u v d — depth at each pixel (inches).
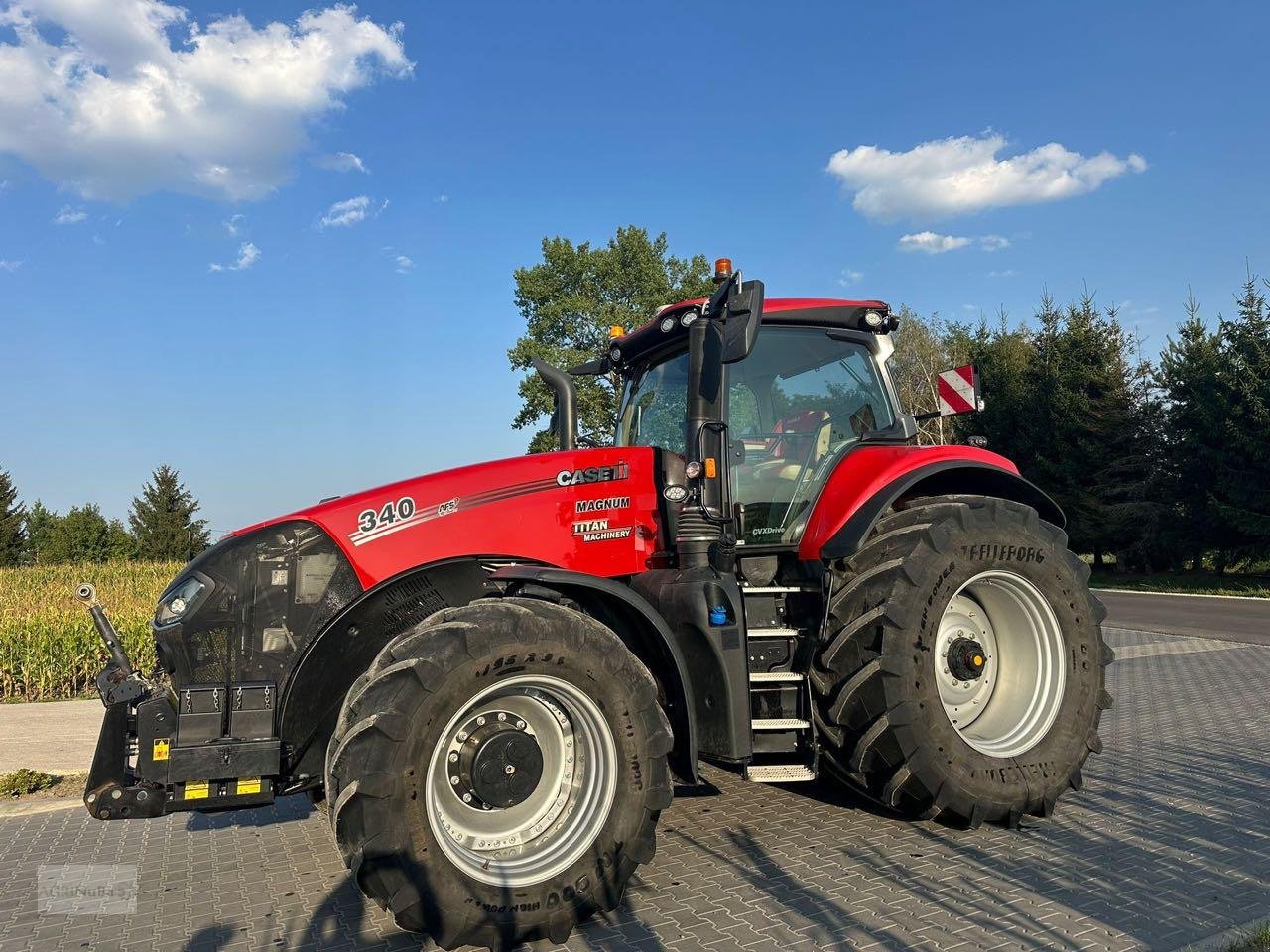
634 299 1379.2
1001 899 128.8
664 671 146.8
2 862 163.5
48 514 2281.0
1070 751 165.2
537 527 151.9
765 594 169.2
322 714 140.9
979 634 177.3
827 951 114.3
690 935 120.6
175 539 2044.8
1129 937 115.6
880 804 167.5
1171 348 888.3
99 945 125.5
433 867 115.7
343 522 142.9
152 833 179.8
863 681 152.1
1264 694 287.3
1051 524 178.9
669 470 161.0
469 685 120.5
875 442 186.2
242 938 126.6
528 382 1322.6
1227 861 141.7
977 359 1133.1
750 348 144.5
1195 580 888.3
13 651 390.9
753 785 193.9
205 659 134.9
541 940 122.0
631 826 127.9
